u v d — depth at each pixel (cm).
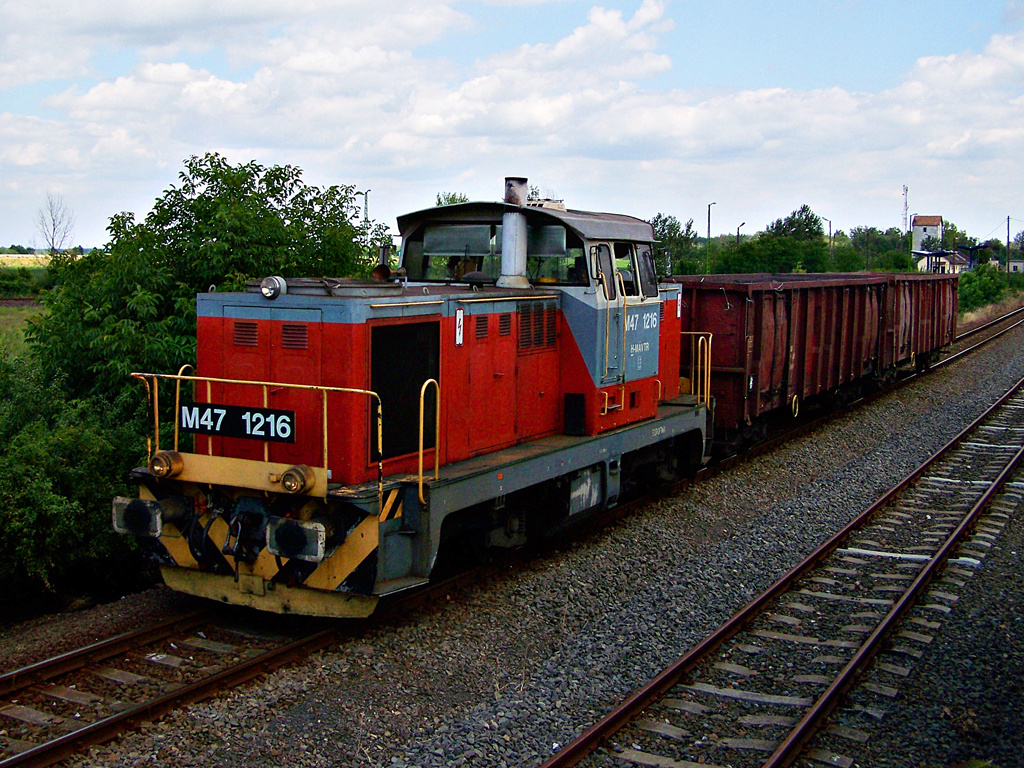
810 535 952
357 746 512
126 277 948
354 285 673
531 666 634
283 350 680
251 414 637
